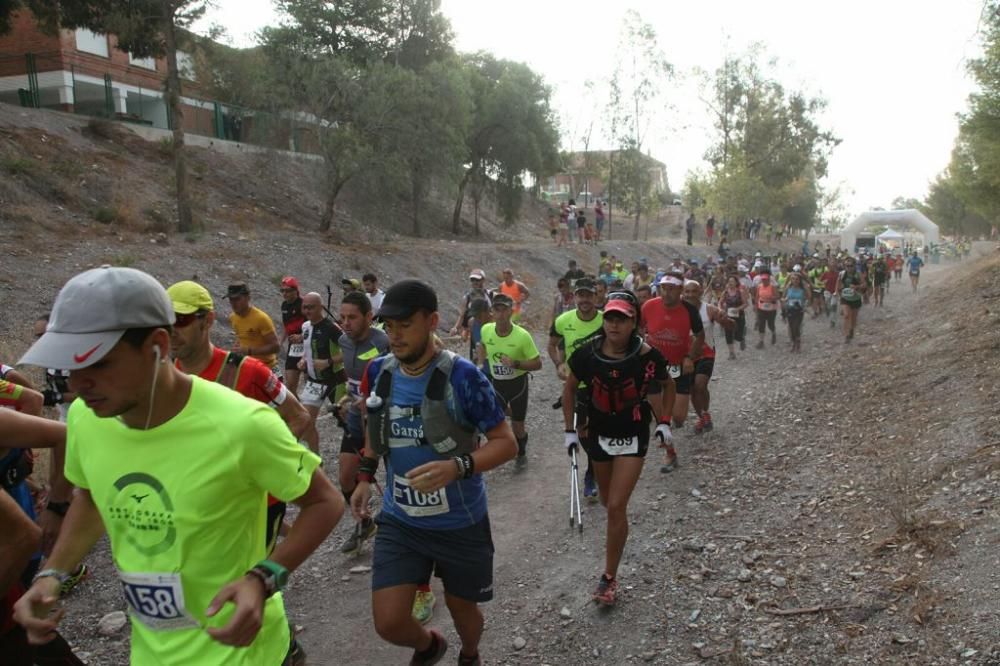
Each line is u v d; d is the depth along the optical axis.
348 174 21.30
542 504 6.48
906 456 6.49
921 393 8.55
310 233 20.69
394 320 3.11
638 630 4.26
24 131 18.58
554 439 8.66
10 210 14.40
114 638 4.33
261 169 24.19
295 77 22.06
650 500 6.35
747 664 3.81
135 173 19.53
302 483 2.12
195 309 3.66
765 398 10.12
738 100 53.03
